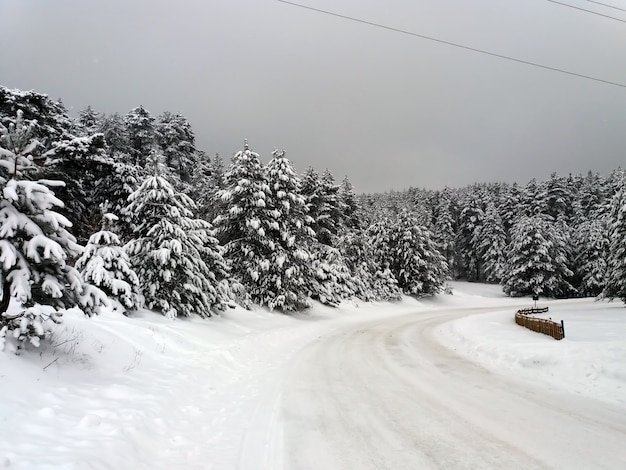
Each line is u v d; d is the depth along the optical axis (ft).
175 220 46.44
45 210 19.51
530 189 237.66
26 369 18.28
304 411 23.22
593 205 213.46
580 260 179.22
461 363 38.75
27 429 14.16
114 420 17.07
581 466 15.85
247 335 49.24
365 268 138.72
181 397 23.50
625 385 26.50
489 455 16.96
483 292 194.80
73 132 86.99
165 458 16.03
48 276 19.45
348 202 148.46
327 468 15.78
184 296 48.08
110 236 35.99
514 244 176.55
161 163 47.75
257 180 78.23
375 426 20.68
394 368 36.29
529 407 23.94
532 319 54.95
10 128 20.11
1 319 19.01
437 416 22.30
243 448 17.63
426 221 224.53
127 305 35.83
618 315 77.46
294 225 85.56
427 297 164.66
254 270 77.20
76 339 25.45
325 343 53.01
